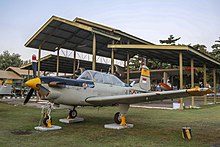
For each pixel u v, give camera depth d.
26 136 5.53
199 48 35.78
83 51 19.62
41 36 15.90
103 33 13.65
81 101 7.43
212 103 19.59
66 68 22.75
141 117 9.58
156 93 6.21
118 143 4.94
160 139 5.40
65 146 4.62
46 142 4.93
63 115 9.86
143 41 18.05
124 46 13.57
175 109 13.12
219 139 5.46
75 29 15.33
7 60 52.75
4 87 14.02
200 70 28.70
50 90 6.66
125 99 6.74
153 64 32.41
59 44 17.50
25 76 32.50
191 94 6.04
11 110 11.54
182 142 5.10
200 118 9.31
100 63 21.00
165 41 39.25
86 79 7.73
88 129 6.69
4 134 5.71
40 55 17.06
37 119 8.36
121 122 7.20
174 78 32.09
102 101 7.14
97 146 4.66
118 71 19.56
